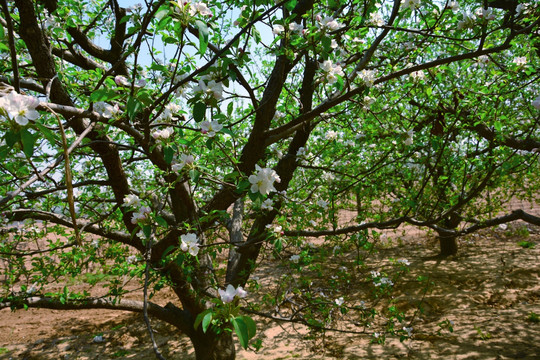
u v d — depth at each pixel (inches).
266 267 316.8
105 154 108.1
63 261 131.7
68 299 128.3
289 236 128.0
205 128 62.2
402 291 246.7
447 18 92.3
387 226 126.7
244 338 49.3
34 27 76.5
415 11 93.4
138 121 72.5
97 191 153.4
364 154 160.4
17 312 282.5
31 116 38.1
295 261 128.3
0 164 70.3
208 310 53.2
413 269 284.0
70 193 40.7
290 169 142.3
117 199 124.3
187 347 208.8
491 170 109.9
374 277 163.5
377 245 343.3
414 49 110.9
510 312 208.4
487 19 83.4
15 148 43.8
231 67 63.4
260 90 119.4
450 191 160.7
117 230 144.9
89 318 269.3
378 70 128.7
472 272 271.0
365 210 159.0
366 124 142.2
